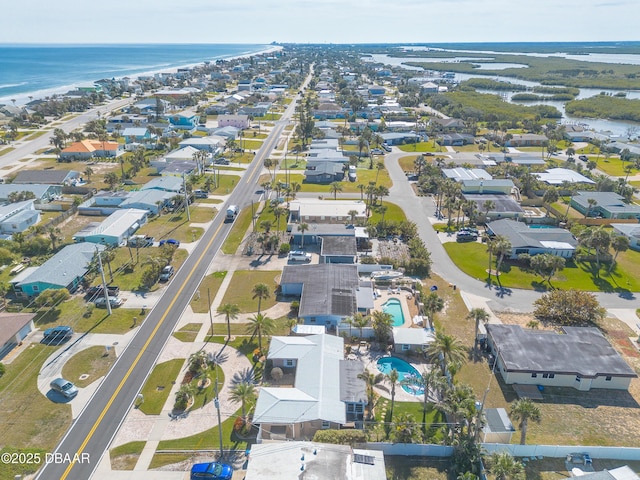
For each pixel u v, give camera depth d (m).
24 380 68.06
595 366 69.25
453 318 85.75
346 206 128.00
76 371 70.25
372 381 66.56
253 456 51.94
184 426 60.75
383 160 191.75
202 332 80.31
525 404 55.66
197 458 55.94
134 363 72.38
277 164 181.50
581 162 191.12
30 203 129.38
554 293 86.94
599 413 64.44
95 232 111.81
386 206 139.00
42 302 85.50
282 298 91.56
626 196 147.25
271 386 67.75
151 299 90.38
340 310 82.38
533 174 163.00
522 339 74.75
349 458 51.91
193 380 68.62
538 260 100.31
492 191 147.75
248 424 60.69
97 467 54.47
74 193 146.75
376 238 118.38
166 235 118.56
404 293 93.81
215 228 124.06
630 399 67.19
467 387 59.38
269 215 132.00
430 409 64.12
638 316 87.38
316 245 115.12
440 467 55.25
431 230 123.81
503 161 184.88
